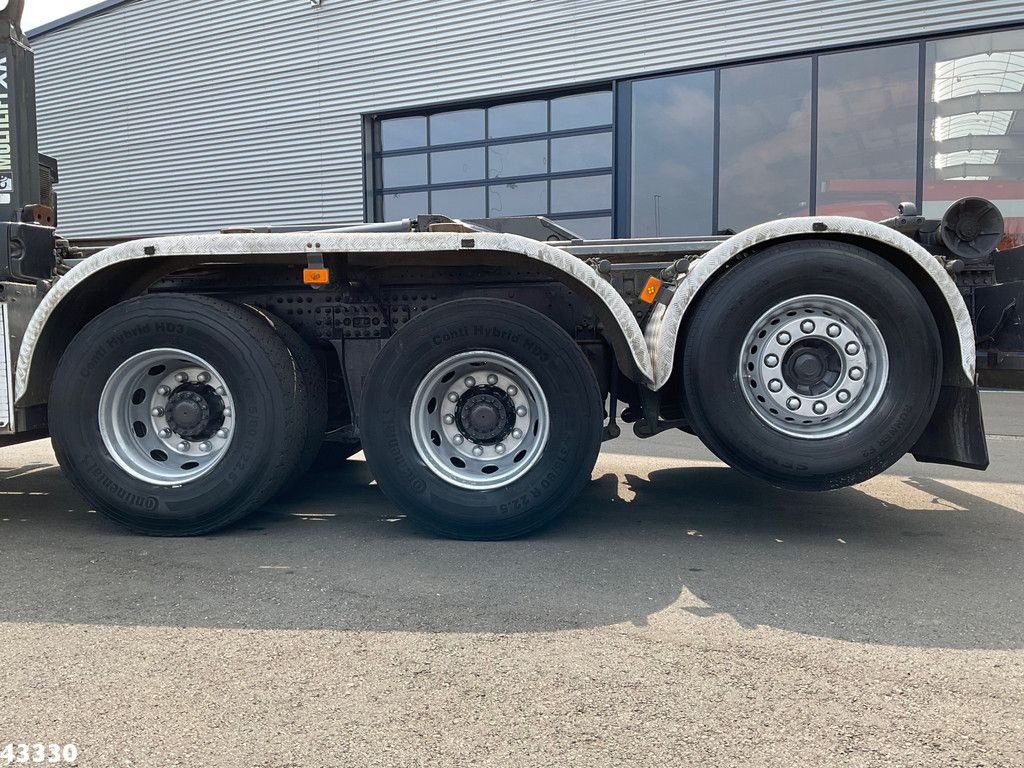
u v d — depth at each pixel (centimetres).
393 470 336
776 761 168
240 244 336
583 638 233
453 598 267
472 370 345
